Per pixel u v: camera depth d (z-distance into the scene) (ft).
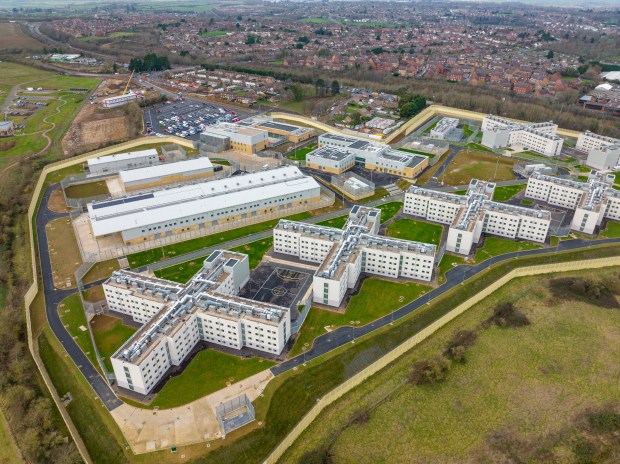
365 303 555.69
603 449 391.65
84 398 430.20
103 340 494.59
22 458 384.68
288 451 390.21
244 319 473.26
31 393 426.92
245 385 442.50
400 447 393.70
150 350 431.43
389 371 467.52
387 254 588.50
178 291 507.30
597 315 548.72
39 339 503.61
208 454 379.96
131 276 538.47
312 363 468.34
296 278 597.52
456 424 414.00
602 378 462.60
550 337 514.27
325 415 421.59
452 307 553.23
